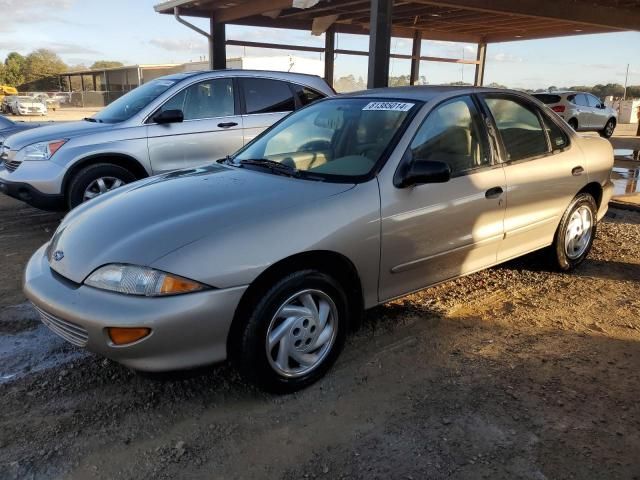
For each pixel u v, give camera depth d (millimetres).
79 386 3160
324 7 13016
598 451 2621
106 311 2607
